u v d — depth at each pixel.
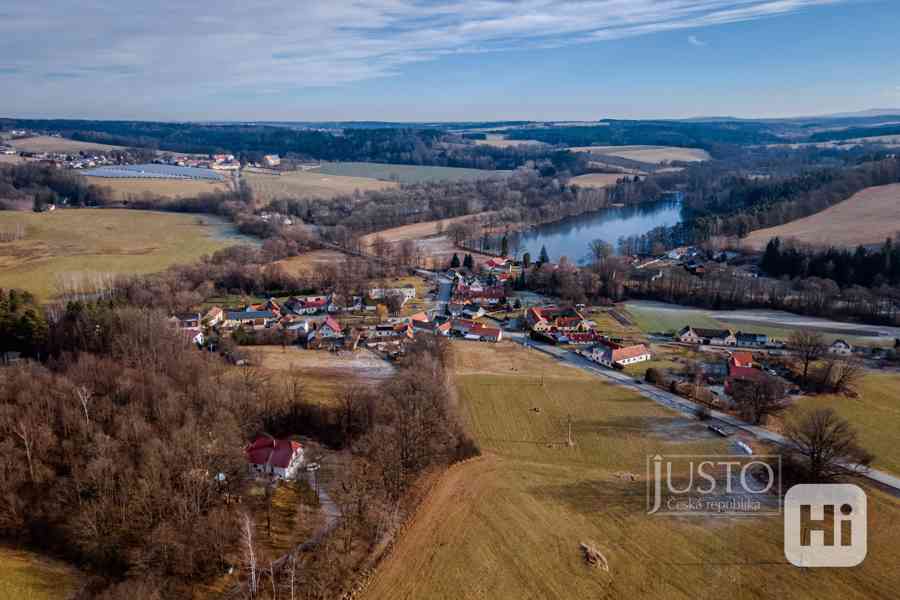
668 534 79.50
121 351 121.75
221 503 78.69
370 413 105.62
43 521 73.50
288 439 101.12
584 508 85.56
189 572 67.25
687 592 68.62
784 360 159.00
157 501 74.00
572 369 155.62
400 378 121.00
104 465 76.94
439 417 105.44
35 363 114.31
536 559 73.62
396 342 169.62
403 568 71.56
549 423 119.56
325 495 85.06
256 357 149.38
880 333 187.88
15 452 80.06
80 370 105.12
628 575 71.19
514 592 67.94
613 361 156.88
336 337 171.50
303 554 72.31
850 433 99.19
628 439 112.25
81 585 65.88
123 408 93.19
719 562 73.75
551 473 96.50
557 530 79.75
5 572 65.44
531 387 139.75
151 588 63.56
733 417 123.44
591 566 72.38
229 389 105.38
